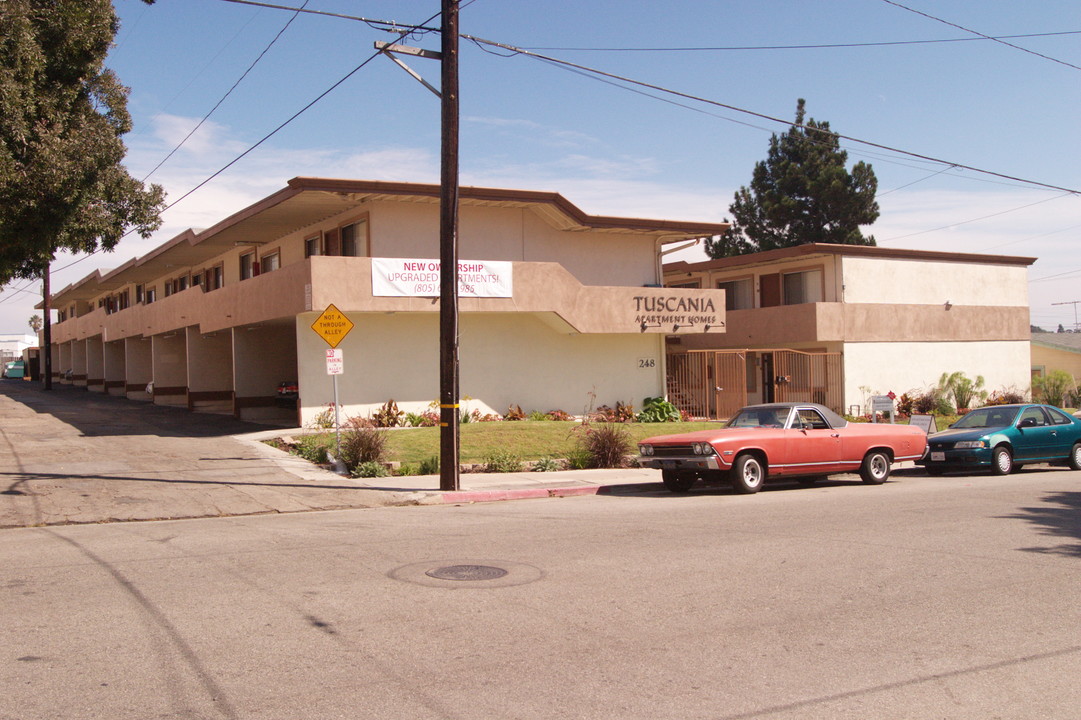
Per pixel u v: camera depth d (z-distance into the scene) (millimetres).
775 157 48219
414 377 24906
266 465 18047
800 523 11672
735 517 12289
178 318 32312
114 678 5465
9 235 16406
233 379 29094
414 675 5582
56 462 17859
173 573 8430
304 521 12359
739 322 34094
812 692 5371
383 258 23000
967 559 9203
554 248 27484
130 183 18125
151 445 20781
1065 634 6605
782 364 31609
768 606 7324
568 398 27172
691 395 30125
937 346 34062
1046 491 15328
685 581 8180
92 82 17516
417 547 9891
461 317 25812
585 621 6832
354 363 24156
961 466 18719
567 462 19797
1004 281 36250
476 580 8172
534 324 26797
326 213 26031
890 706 5164
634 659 5945
